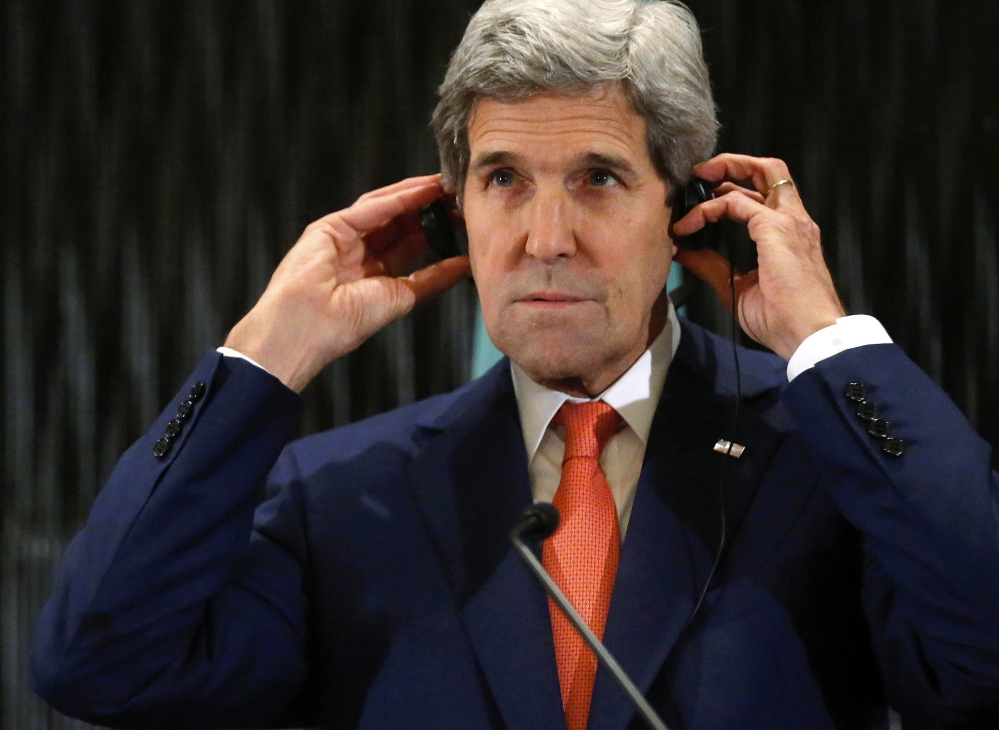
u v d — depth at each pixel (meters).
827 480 3.75
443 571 4.00
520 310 3.87
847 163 7.15
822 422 3.74
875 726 4.01
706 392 4.22
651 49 3.88
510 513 4.04
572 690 3.71
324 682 4.09
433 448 4.27
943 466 3.57
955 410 3.70
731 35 7.27
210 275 7.66
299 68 7.65
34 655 3.91
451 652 3.84
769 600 3.80
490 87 3.83
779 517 3.94
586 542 3.92
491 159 3.87
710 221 4.12
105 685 3.81
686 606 3.75
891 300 7.05
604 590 3.85
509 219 3.88
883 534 3.61
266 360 4.08
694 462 4.04
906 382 3.73
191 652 3.95
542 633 3.76
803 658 3.77
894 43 7.15
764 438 4.11
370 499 4.22
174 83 7.77
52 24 7.89
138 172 7.76
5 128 7.85
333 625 4.06
